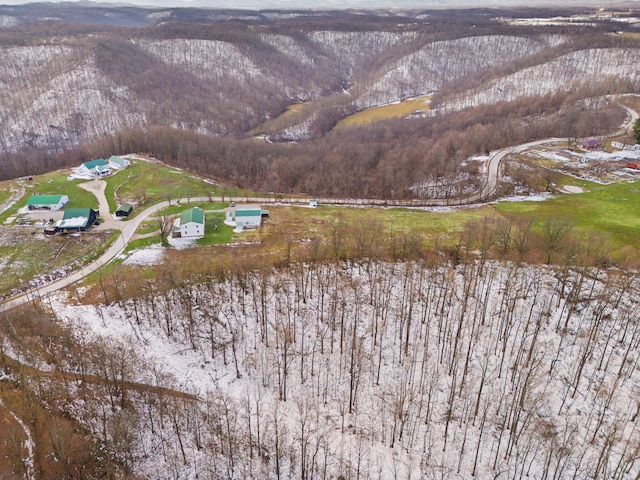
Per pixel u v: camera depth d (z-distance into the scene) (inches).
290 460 2343.8
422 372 2738.7
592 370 2802.7
